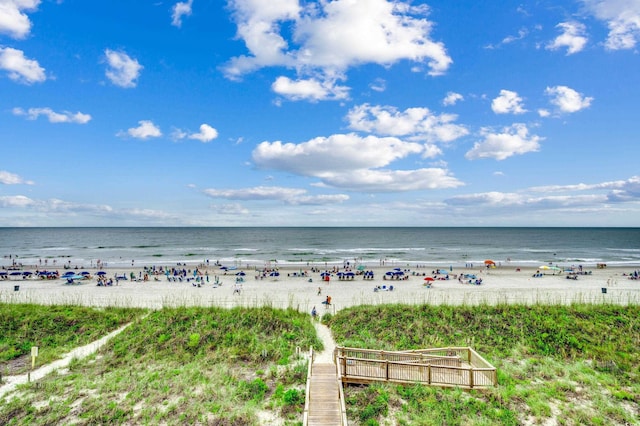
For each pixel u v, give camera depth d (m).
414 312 28.67
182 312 27.78
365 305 32.78
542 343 22.73
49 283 55.97
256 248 128.25
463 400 15.32
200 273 65.12
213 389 16.64
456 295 46.56
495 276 65.06
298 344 22.83
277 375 18.38
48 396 16.31
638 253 112.31
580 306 28.75
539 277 63.53
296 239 181.75
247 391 16.47
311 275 65.06
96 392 16.72
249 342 23.00
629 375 18.52
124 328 26.33
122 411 14.81
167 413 14.68
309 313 33.28
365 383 16.67
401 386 16.22
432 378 16.70
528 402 15.31
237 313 27.64
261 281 58.53
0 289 50.69
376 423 13.56
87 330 26.08
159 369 19.48
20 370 19.67
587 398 16.14
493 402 15.30
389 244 150.25
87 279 59.19
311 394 15.28
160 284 55.75
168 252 111.88
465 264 82.62
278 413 14.72
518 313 27.45
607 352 21.31
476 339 23.78
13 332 25.11
